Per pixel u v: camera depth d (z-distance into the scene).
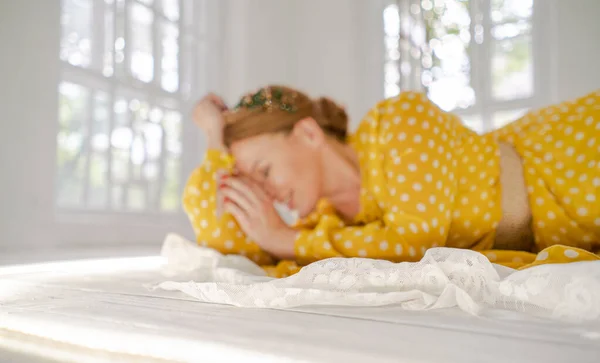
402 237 0.97
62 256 1.60
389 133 1.04
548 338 0.43
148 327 0.48
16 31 1.91
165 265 1.13
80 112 2.31
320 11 3.54
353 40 3.41
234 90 3.24
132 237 2.49
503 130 1.22
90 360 0.44
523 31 2.86
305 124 1.22
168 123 2.79
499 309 0.58
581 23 2.58
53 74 2.05
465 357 0.37
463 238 1.08
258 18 3.35
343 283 0.64
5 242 1.86
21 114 1.93
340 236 1.01
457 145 1.07
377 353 0.38
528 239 1.12
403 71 3.22
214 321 0.51
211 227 1.22
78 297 0.69
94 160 2.37
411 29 3.21
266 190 1.23
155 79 2.72
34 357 0.45
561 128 1.08
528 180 1.08
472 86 3.02
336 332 0.46
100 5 2.41
